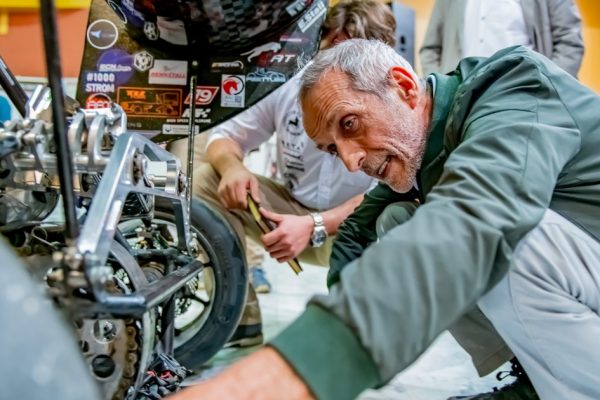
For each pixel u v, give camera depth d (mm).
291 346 421
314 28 946
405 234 479
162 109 960
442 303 454
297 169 1427
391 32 1325
